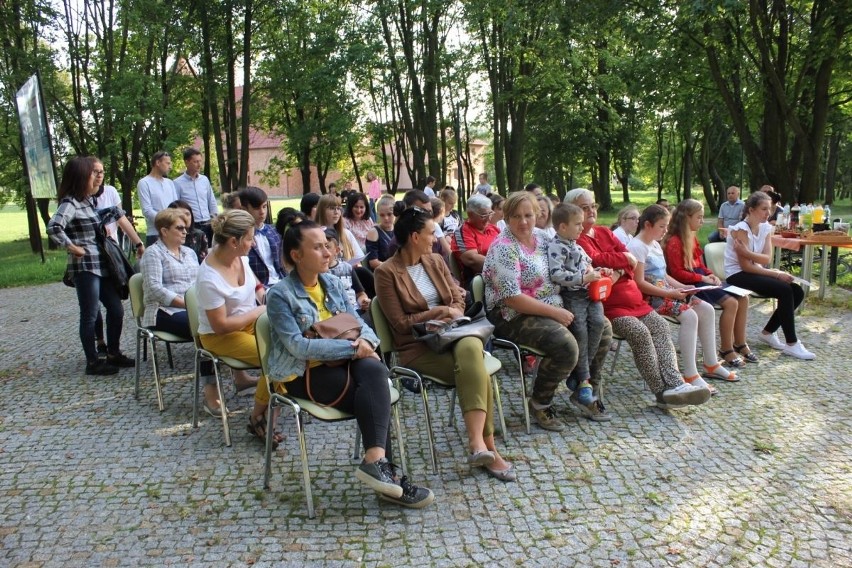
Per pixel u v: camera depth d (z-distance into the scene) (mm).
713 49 13320
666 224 5102
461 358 3508
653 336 4598
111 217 5512
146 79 17062
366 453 3145
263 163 50688
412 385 4902
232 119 19859
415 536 2977
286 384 3348
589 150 27234
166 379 5316
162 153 7270
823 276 8023
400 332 3797
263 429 3992
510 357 5859
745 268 5891
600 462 3725
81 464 3750
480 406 3486
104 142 18125
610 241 4867
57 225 5113
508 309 4227
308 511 3152
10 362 5941
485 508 3223
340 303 3602
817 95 12664
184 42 18609
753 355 5641
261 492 3406
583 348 4324
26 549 2898
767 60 12352
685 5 12203
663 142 38531
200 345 4145
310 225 3383
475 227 5844
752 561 2770
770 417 4375
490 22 18500
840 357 5727
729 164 33344
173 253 4836
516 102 20594
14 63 16547
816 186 12930
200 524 3096
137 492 3416
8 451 3938
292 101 22609
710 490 3379
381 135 24562
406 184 50438
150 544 2928
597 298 4258
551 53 17203
